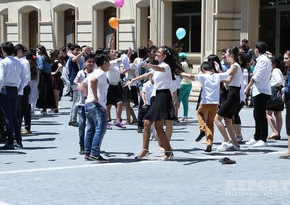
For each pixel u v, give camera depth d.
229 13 26.91
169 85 11.78
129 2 31.30
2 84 12.84
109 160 12.02
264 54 13.85
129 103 17.98
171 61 11.96
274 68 14.82
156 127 11.98
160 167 11.27
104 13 33.41
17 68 13.16
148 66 11.71
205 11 27.08
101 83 11.66
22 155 12.65
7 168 11.20
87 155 11.98
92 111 11.73
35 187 9.54
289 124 12.10
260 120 13.88
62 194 9.05
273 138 14.96
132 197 8.84
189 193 9.10
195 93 25.70
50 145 14.04
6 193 9.12
